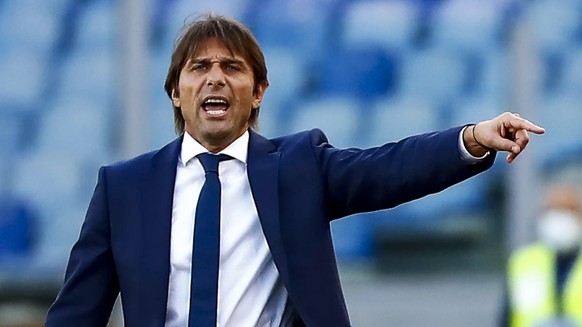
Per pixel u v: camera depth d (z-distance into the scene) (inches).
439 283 1644.9
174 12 1280.8
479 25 1813.5
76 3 1878.7
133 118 1211.9
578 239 950.4
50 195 1717.5
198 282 483.2
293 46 1795.0
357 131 1796.3
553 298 949.2
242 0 1299.2
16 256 1644.9
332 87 1798.7
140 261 492.1
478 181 1710.1
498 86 1806.1
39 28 1859.0
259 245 490.9
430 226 1697.8
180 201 498.9
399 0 1285.7
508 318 963.3
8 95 1809.8
